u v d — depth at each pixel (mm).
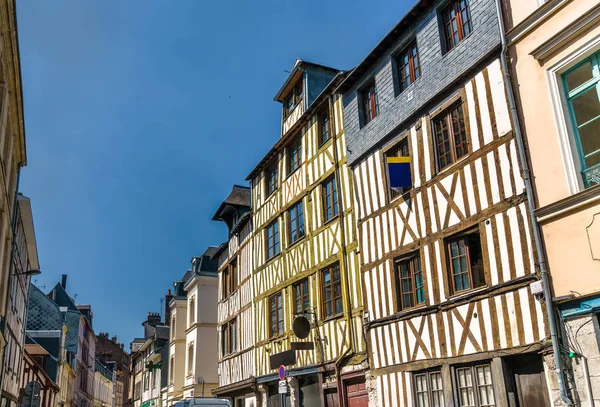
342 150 12969
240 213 20312
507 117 8414
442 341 9195
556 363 7078
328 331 12680
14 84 10922
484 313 8453
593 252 6902
